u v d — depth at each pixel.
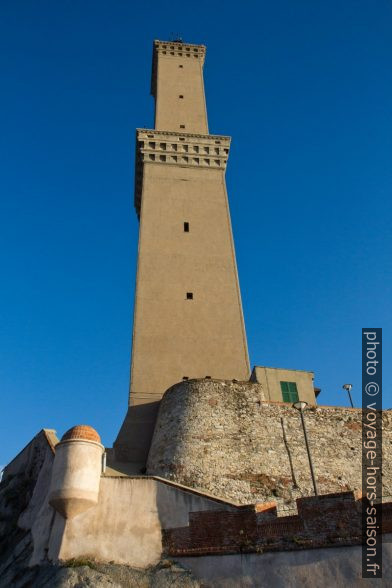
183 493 24.08
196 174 50.38
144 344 39.44
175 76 60.09
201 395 33.50
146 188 48.50
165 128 54.66
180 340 40.03
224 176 50.88
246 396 34.28
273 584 20.06
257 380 37.59
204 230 46.56
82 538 23.16
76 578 21.34
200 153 51.53
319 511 20.55
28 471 34.38
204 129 55.09
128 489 24.72
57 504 23.78
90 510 23.92
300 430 33.38
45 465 30.91
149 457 32.88
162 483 24.81
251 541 21.39
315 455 32.25
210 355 39.69
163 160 50.66
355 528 19.59
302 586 19.50
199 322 41.16
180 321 40.97
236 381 34.97
